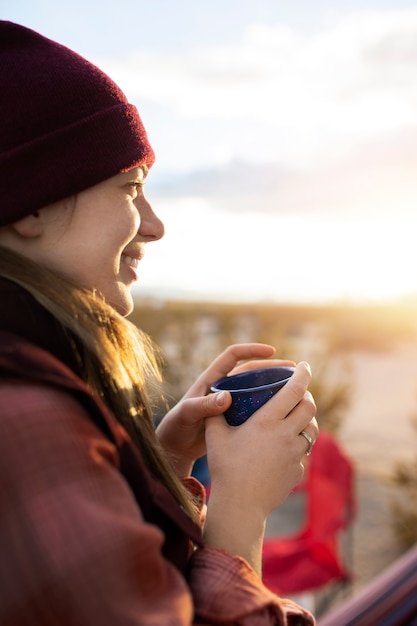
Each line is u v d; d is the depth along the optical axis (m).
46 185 0.81
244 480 0.90
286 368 1.17
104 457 0.71
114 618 0.60
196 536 0.83
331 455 5.32
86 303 0.82
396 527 9.55
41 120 0.82
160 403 1.24
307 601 6.08
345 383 12.75
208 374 1.27
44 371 0.71
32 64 0.84
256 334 13.41
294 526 9.09
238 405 0.99
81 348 0.85
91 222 0.85
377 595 2.63
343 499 5.13
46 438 0.66
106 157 0.85
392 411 22.20
